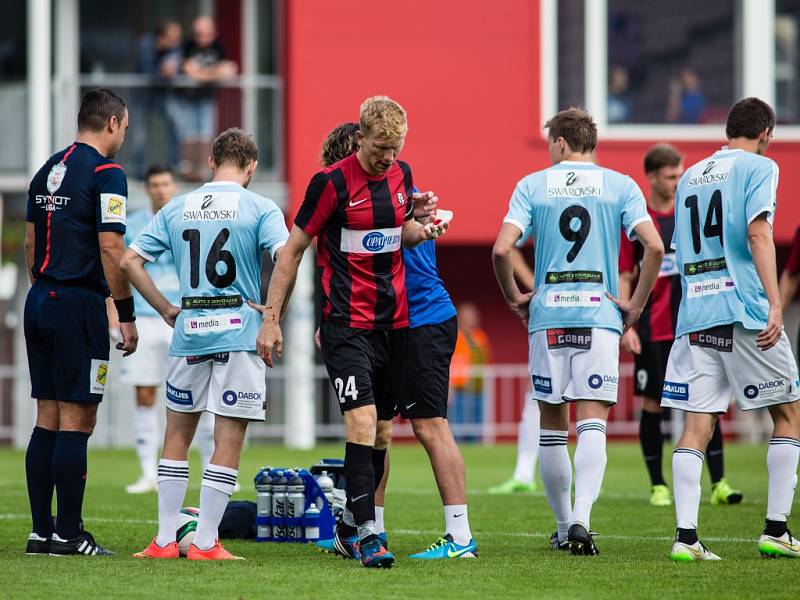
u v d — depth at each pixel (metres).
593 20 71.00
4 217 72.38
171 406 25.55
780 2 72.25
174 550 25.42
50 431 25.97
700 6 71.81
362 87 69.31
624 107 71.44
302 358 68.06
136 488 41.31
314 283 73.62
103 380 25.78
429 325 25.09
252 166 25.97
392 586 21.30
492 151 70.00
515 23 70.12
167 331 41.53
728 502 37.19
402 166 24.67
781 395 25.23
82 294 25.58
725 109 72.06
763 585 21.61
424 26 69.69
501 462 56.06
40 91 64.94
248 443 68.69
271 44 76.06
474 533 30.12
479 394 69.25
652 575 22.66
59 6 74.69
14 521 31.94
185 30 75.81
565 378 26.06
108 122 26.33
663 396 25.95
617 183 26.19
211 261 24.97
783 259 72.50
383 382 25.23
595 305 25.86
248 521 28.77
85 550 25.61
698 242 25.69
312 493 28.14
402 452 63.41
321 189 23.95
